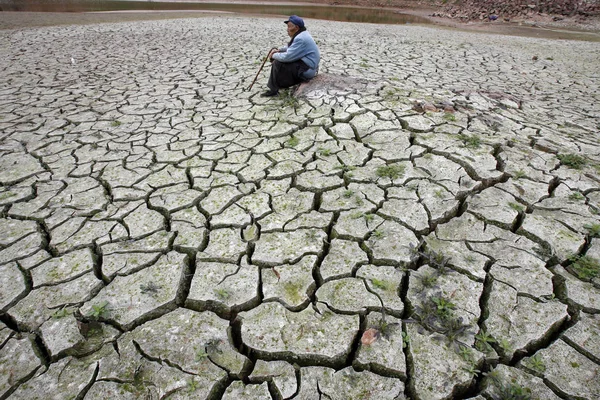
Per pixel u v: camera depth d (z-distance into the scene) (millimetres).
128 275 2053
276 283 2006
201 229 2379
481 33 11297
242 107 4195
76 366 1615
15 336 1742
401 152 3121
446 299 1870
